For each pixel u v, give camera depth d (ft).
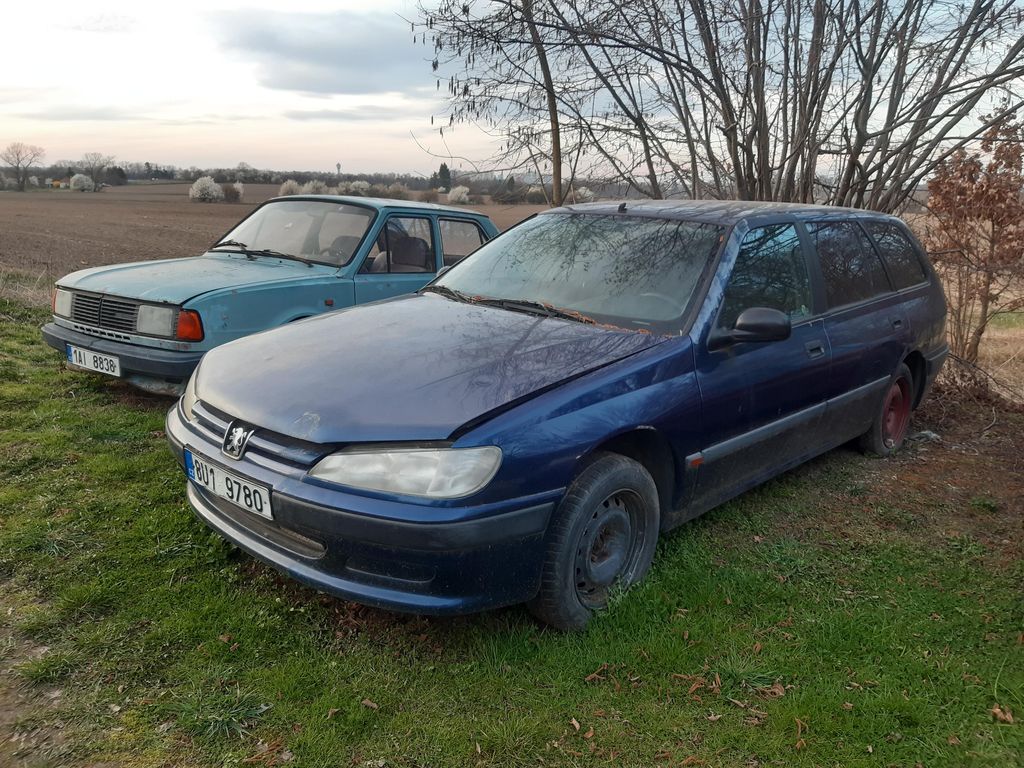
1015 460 17.54
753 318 11.00
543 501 8.79
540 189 26.45
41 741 7.48
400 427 8.52
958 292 25.13
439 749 7.66
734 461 11.96
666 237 12.75
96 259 64.75
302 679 8.56
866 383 15.23
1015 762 7.70
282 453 8.82
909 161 23.91
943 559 12.41
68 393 18.24
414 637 9.50
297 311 17.99
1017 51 20.35
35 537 11.14
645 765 7.59
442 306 12.46
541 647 9.30
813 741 7.96
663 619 10.05
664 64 21.95
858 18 21.43
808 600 10.85
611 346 10.50
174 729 7.73
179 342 16.12
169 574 10.48
